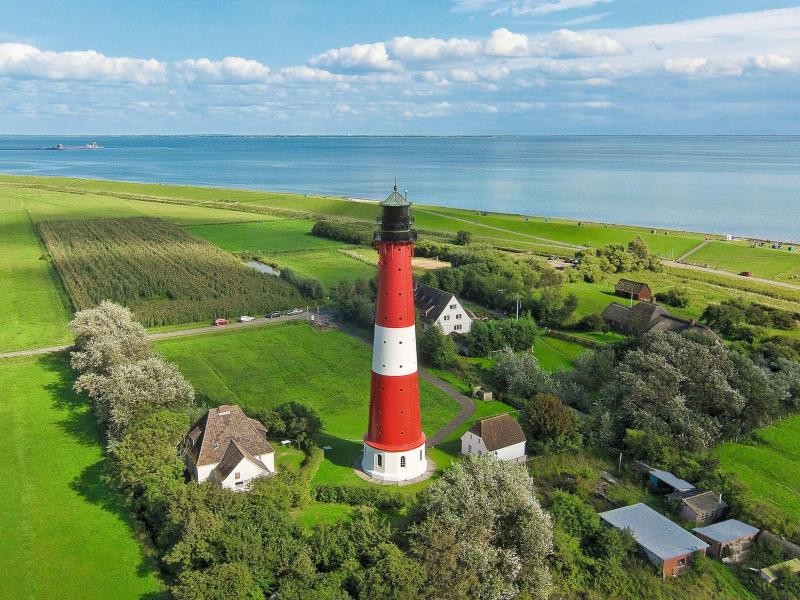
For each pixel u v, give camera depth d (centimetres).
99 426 9119
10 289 16712
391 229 7106
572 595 6112
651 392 9069
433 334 12012
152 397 8269
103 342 9819
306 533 6328
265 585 5522
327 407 10125
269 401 10231
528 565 5978
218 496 6325
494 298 15700
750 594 6178
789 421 9694
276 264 19888
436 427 9506
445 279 16575
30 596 5825
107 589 5922
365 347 12975
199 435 7662
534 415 8762
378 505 7269
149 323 14150
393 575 5291
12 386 10588
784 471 8269
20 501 7306
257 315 15288
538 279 17388
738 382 9425
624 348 11112
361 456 8531
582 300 16225
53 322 14138
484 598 5622
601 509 7406
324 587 5338
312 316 15088
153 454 7188
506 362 10956
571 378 10738
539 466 8275
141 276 17575
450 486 6322
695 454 8519
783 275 19912
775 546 6625
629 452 8562
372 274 18912
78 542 6588
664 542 6556
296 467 8069
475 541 5888
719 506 7250
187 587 5222
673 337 10425
